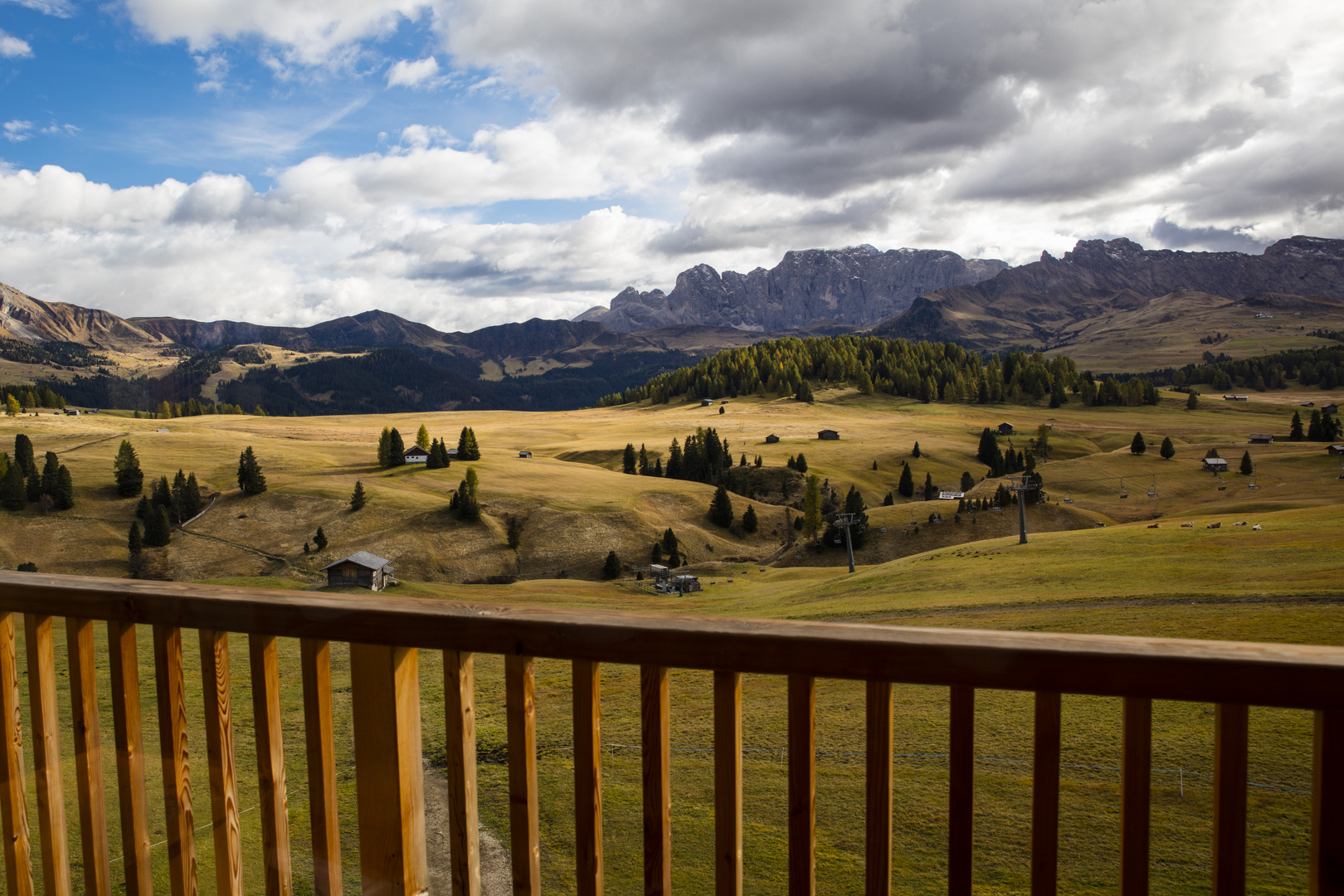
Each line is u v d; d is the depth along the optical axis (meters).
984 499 104.31
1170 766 7.08
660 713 1.77
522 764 1.89
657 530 92.50
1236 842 1.49
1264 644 1.50
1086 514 100.94
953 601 29.19
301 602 2.00
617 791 6.64
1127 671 1.50
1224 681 1.46
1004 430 163.25
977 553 42.69
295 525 80.25
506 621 1.85
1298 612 19.91
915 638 1.60
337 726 6.32
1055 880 1.59
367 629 1.96
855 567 81.38
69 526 69.06
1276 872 4.50
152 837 4.53
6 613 2.53
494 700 9.42
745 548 96.25
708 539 95.50
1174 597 24.19
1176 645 1.50
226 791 2.19
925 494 125.50
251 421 161.75
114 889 3.91
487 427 187.12
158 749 5.73
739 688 1.74
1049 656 1.54
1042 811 1.59
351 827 5.44
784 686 12.72
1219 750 1.50
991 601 27.89
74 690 2.40
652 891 1.83
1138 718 1.52
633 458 138.00
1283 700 1.44
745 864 5.63
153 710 7.22
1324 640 16.98
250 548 73.12
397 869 2.00
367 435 156.50
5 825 2.61
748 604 43.53
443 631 1.89
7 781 2.59
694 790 7.22
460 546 82.62
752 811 6.78
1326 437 150.12
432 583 64.88
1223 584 25.69
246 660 9.55
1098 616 22.70
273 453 106.00
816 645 1.66
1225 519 49.41
